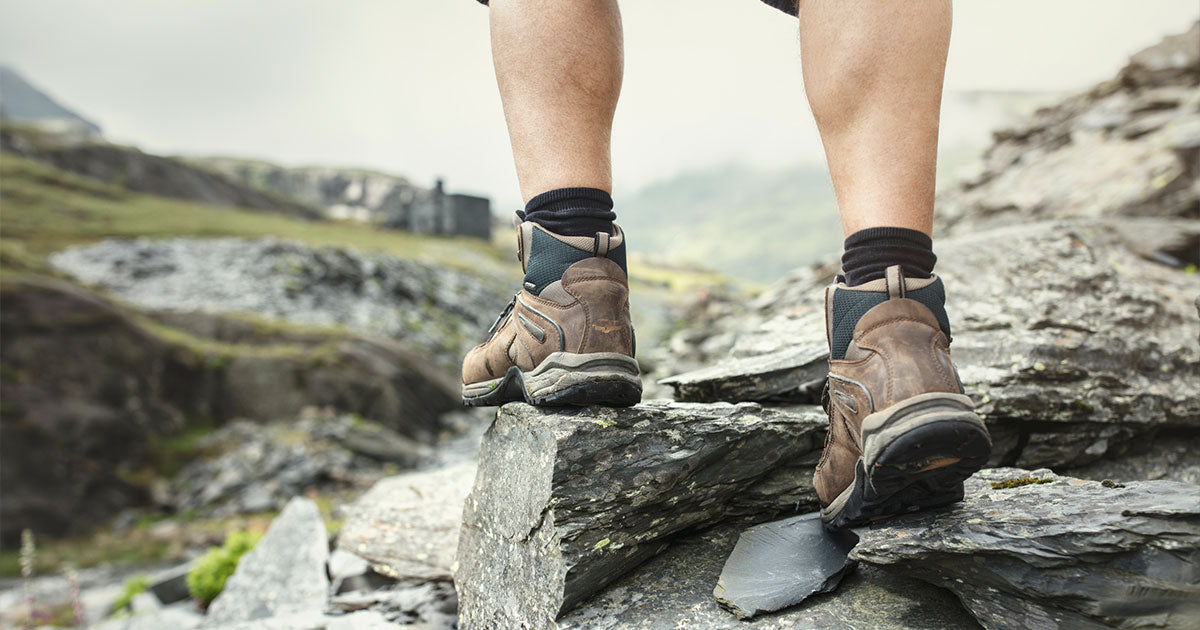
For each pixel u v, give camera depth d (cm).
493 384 180
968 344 234
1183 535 107
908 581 145
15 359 1936
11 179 5228
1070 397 210
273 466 1880
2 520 1605
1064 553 114
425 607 255
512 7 155
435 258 5528
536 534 156
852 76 127
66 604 1136
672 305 5222
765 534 166
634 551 163
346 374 2353
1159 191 641
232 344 2450
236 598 343
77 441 1856
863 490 136
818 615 138
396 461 2022
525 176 162
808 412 199
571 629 148
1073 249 275
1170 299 261
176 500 1822
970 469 125
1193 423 216
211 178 9325
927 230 132
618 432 160
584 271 158
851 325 134
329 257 3666
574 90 155
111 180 8000
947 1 131
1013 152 1017
